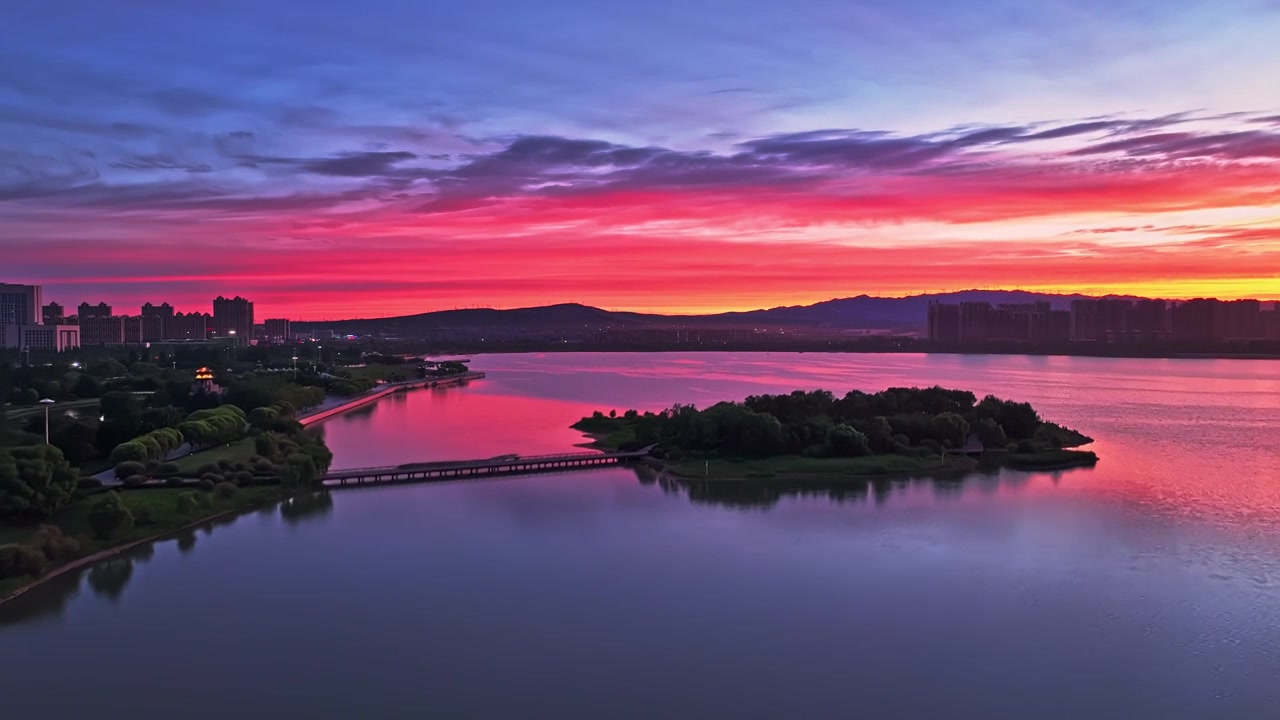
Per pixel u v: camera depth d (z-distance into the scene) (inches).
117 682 3887.8
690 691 3799.2
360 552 5708.7
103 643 4279.0
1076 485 7795.3
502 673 3969.0
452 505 7086.6
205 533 6166.3
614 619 4554.6
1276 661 4040.4
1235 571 5221.5
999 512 6722.4
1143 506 6899.6
